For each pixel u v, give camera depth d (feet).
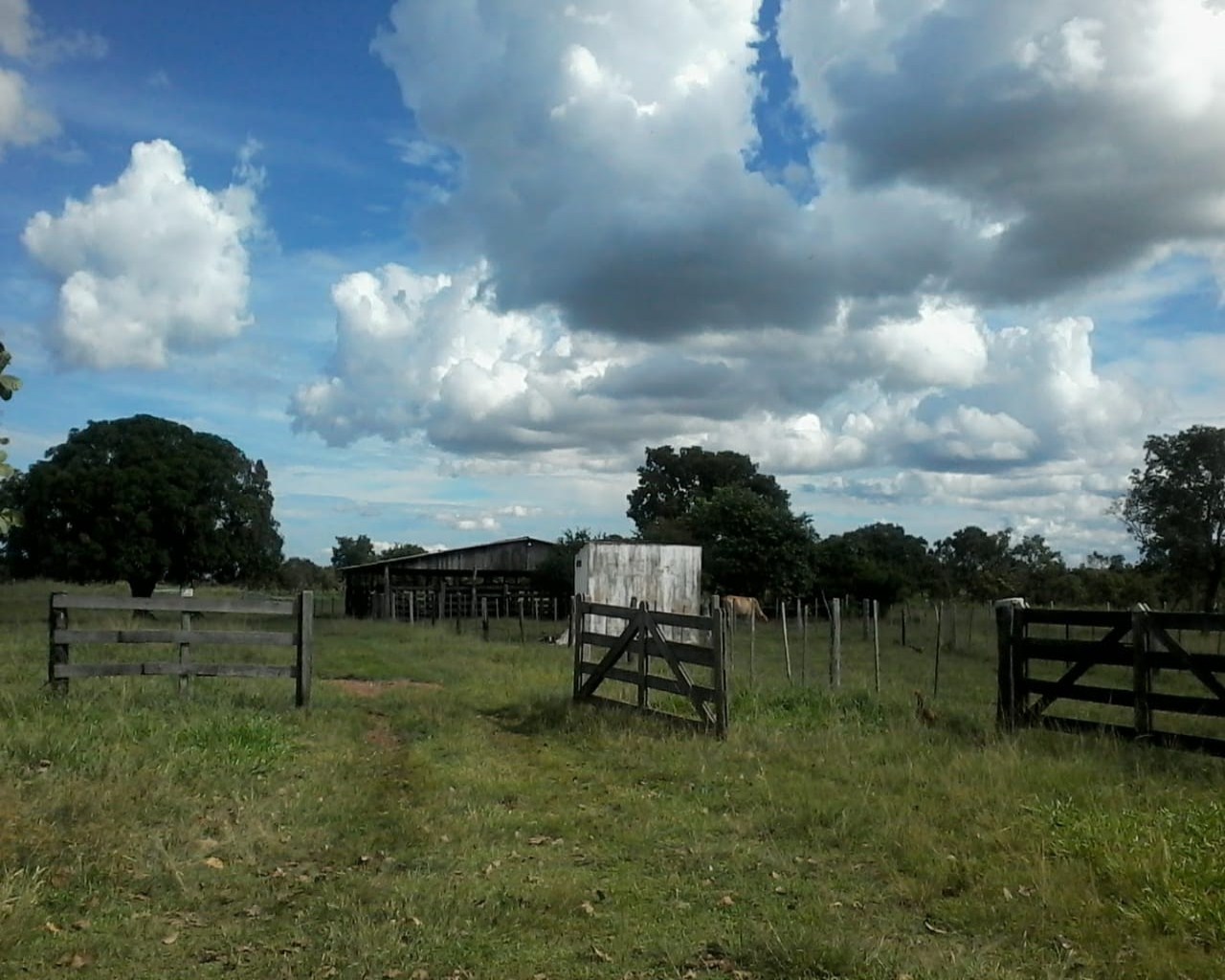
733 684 46.73
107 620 91.20
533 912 17.70
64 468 108.78
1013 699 36.45
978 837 21.89
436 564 139.95
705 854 21.49
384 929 16.57
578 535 150.30
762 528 132.16
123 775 25.07
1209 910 16.94
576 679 44.55
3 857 18.89
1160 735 31.48
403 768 30.66
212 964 15.49
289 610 40.06
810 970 15.26
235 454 118.62
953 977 14.85
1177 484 86.43
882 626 111.45
